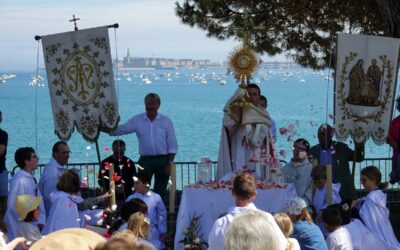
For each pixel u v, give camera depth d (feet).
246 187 23.03
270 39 59.11
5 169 39.50
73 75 37.55
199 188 33.73
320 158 37.19
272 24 58.75
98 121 37.70
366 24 55.36
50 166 35.29
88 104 37.60
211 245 22.12
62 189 32.19
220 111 241.96
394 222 45.44
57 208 31.71
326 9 57.88
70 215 31.73
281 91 411.75
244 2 57.93
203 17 59.21
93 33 37.17
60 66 37.45
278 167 35.17
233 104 35.01
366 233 32.19
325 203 34.30
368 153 90.27
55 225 31.48
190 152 117.91
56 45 37.32
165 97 367.86
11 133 152.56
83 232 14.58
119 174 40.45
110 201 34.04
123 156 40.91
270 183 34.42
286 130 36.11
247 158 35.68
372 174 33.63
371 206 33.12
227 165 35.83
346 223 32.96
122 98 346.13
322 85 540.93
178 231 33.68
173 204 35.58
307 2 57.41
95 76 37.45
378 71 36.45
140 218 24.17
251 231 13.96
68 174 32.32
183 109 255.09
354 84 36.42
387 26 43.91
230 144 35.91
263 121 35.19
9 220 32.09
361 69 36.37
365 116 36.65
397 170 38.58
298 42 59.77
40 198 28.99
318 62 60.39
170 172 37.32
